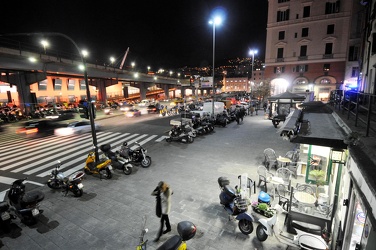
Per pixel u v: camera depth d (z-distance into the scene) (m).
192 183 9.27
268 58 43.72
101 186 9.25
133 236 6.10
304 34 39.84
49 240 6.01
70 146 16.22
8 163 12.77
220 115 23.20
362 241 3.46
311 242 5.07
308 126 6.57
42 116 32.34
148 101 56.50
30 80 32.66
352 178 3.92
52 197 8.41
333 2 36.78
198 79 45.56
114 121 28.52
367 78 15.55
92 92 57.81
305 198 6.34
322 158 8.38
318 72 39.34
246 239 5.85
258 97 46.00
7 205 6.31
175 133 16.12
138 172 10.66
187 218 6.83
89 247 5.70
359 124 5.82
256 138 16.66
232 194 6.55
